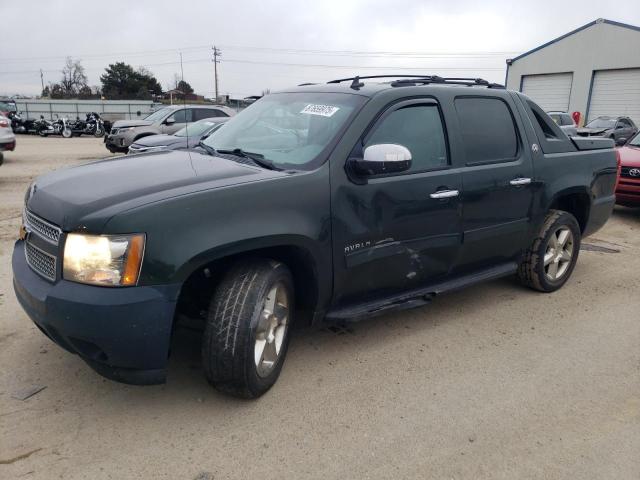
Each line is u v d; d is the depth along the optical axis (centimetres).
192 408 306
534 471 267
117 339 258
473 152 411
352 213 334
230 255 297
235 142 389
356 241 338
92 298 255
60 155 1723
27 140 2541
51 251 276
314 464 266
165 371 276
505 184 427
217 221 277
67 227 265
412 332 416
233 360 288
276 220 296
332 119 355
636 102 2888
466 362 372
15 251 331
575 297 502
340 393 328
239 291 291
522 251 473
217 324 287
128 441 277
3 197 916
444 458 273
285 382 337
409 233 367
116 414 299
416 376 351
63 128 2841
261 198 294
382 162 322
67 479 249
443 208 383
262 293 294
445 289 407
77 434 281
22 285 289
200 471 258
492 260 449
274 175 311
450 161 394
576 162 498
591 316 458
